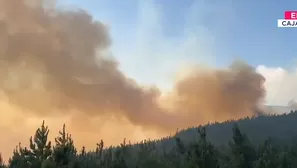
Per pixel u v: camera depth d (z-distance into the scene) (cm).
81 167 3009
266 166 4838
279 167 4959
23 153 3131
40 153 3073
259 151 5797
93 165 3462
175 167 4066
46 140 3134
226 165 5034
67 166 2848
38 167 2934
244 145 5434
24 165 3005
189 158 3778
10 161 3191
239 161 5088
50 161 2727
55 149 2883
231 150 5512
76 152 3097
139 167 3856
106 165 3553
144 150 4378
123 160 3597
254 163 5016
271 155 5225
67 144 2944
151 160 4009
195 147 3816
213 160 3678
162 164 4034
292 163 5659
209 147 3912
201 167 3584
